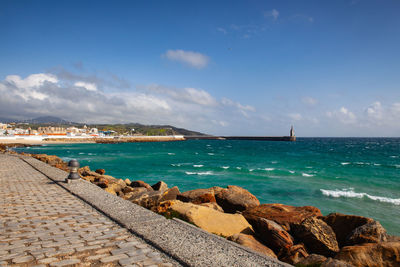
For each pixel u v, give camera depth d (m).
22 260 3.69
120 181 15.38
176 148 88.94
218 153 62.75
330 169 31.50
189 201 10.45
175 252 3.95
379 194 17.98
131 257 3.86
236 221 7.16
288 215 8.16
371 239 5.98
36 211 6.41
